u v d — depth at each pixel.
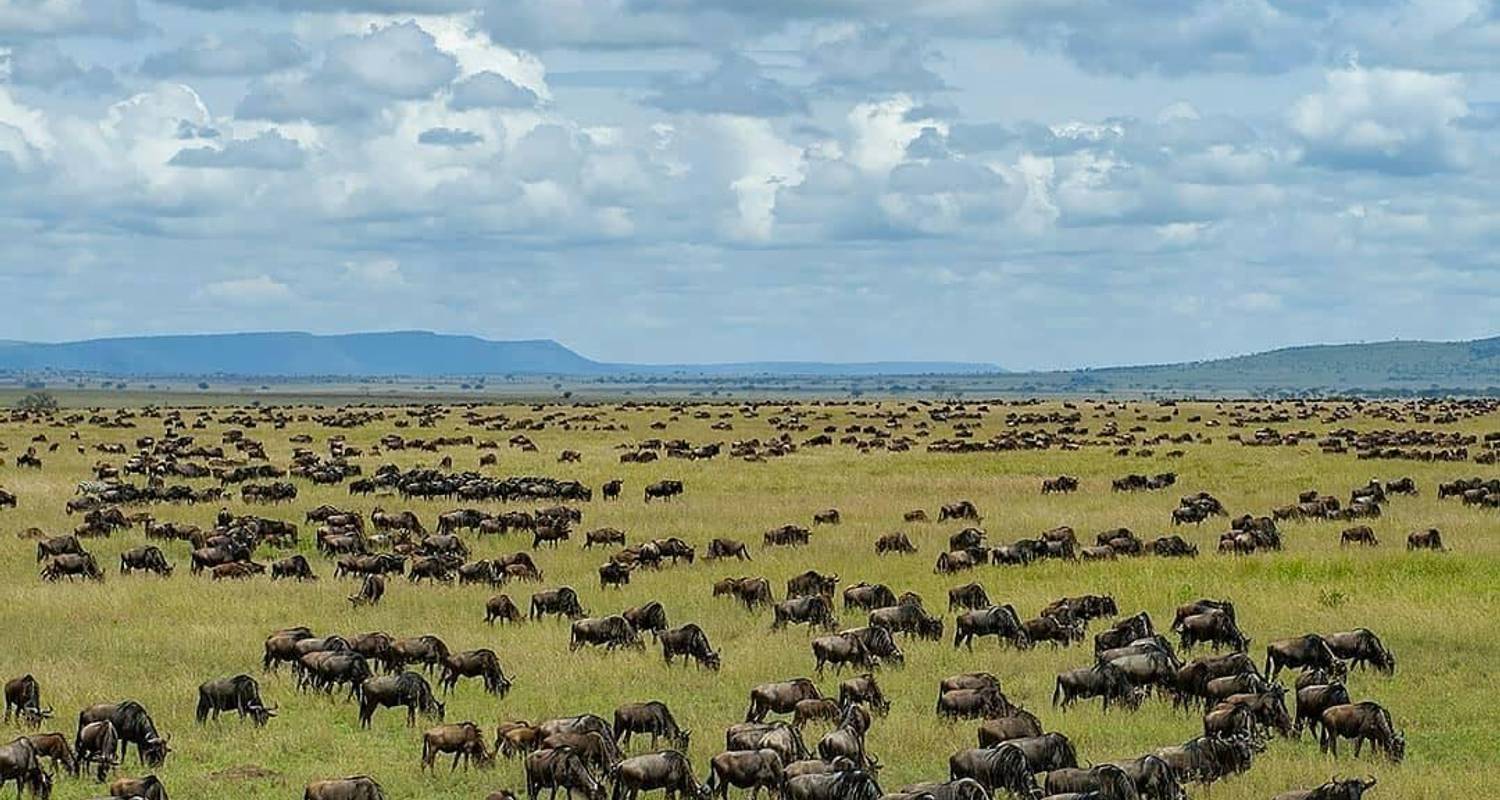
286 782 51.09
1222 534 107.06
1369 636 67.19
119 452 183.00
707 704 61.62
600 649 71.44
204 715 58.59
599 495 137.25
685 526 115.00
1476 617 76.56
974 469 161.12
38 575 93.25
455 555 97.38
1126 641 69.38
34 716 57.59
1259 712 56.97
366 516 124.38
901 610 74.19
